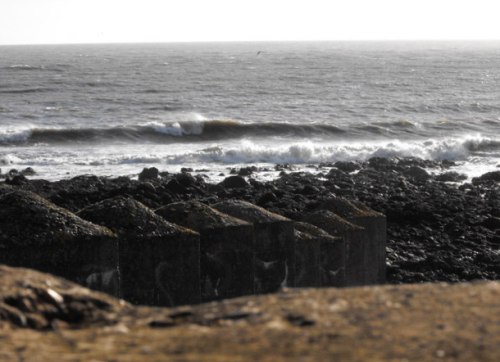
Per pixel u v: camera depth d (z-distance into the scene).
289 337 5.97
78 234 11.01
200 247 12.39
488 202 27.75
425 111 65.44
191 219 12.60
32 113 56.94
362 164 37.97
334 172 34.62
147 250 11.67
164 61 155.00
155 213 12.48
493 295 6.93
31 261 10.66
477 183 33.00
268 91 80.62
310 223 14.91
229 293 12.63
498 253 21.25
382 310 6.57
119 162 38.03
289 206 24.23
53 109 60.09
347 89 84.38
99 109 61.50
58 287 7.32
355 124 52.78
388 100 73.19
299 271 13.63
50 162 37.53
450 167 39.34
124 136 46.72
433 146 44.00
